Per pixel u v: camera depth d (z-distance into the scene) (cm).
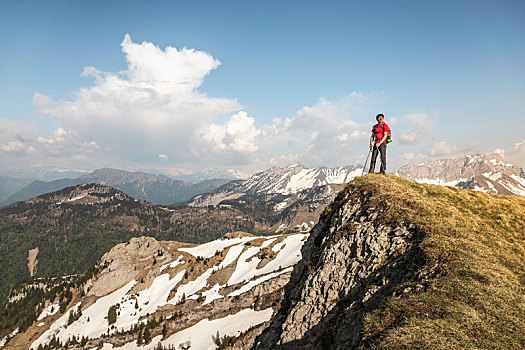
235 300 16712
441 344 1150
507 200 3200
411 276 1719
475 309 1362
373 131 3130
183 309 17588
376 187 2659
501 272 1688
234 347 12662
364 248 2172
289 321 2333
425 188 3091
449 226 2066
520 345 1159
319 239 3164
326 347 1891
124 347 15712
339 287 2155
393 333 1270
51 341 16862
